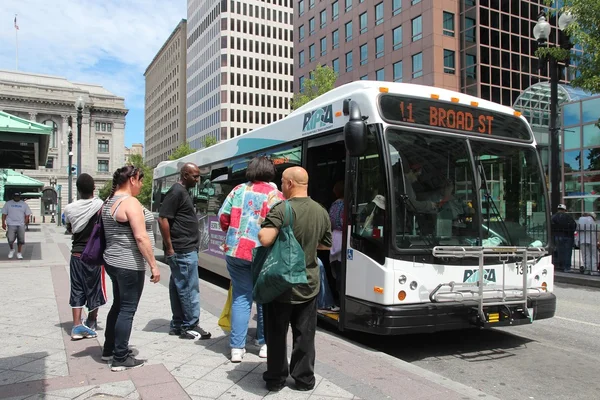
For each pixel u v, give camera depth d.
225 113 89.69
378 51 43.53
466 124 6.09
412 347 6.18
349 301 5.77
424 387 4.05
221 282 11.63
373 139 5.61
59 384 4.07
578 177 23.02
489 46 39.25
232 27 90.62
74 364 4.61
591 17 12.12
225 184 10.39
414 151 5.66
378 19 43.53
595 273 12.90
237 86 90.75
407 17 40.34
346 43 47.50
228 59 90.06
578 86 13.05
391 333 5.16
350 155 5.94
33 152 15.13
